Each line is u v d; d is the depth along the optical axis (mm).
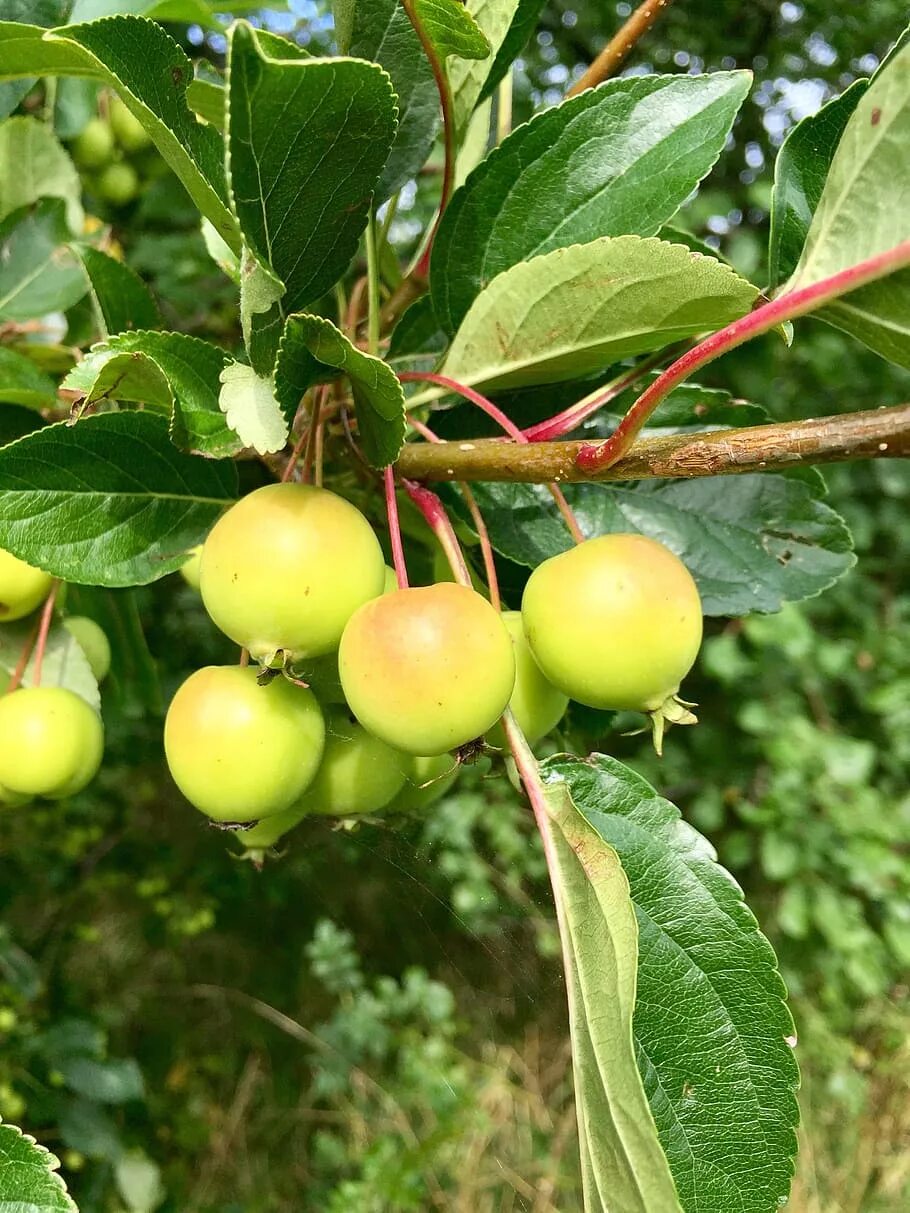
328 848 576
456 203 176
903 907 642
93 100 306
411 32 188
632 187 173
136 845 659
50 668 220
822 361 692
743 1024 163
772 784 681
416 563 222
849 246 136
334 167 131
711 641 664
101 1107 499
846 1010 723
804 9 814
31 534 161
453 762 183
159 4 236
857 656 741
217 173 154
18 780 198
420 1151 615
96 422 162
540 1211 622
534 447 157
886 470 733
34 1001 520
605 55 213
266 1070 721
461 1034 677
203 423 159
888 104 127
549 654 150
